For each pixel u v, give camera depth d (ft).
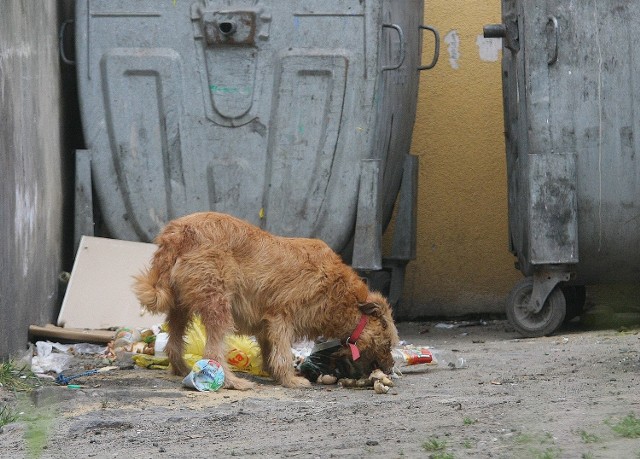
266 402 30.45
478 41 57.31
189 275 32.73
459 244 57.31
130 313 44.68
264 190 46.39
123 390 31.89
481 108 57.31
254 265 33.55
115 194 46.85
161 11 46.39
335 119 45.98
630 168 45.98
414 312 57.31
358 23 45.85
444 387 32.91
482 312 57.31
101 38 46.55
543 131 46.16
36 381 33.91
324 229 46.29
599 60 45.91
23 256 39.11
